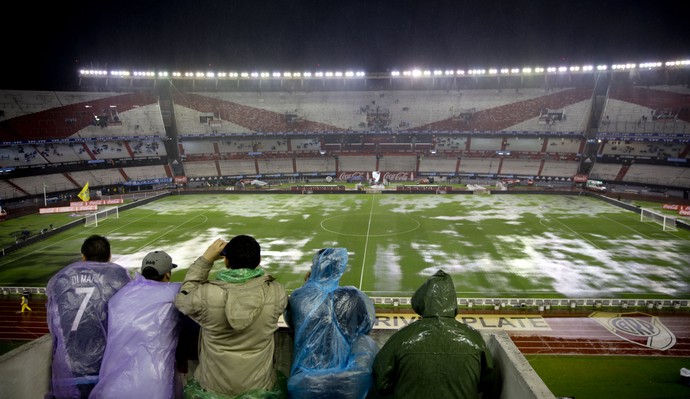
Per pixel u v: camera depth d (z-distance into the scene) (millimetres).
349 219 53094
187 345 5324
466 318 26531
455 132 89062
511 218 52875
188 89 97250
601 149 79750
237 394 4371
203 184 83625
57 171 72312
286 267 35844
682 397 18547
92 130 79562
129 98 87188
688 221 50281
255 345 4445
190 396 4457
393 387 4434
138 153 83000
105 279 4867
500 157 86125
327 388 4672
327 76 89938
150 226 50469
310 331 4855
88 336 4641
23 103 76125
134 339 4414
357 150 92312
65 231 48406
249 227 49500
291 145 92188
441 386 4137
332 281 5156
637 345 23234
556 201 64188
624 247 40562
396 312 27281
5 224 52219
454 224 50000
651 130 76562
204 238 44938
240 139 91625
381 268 35500
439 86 97312
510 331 24875
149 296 4617
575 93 89125
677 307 27516
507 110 90312
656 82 83062
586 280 32469
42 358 4781
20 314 27781
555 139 85875
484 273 34125
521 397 4012
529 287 31188
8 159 68250
